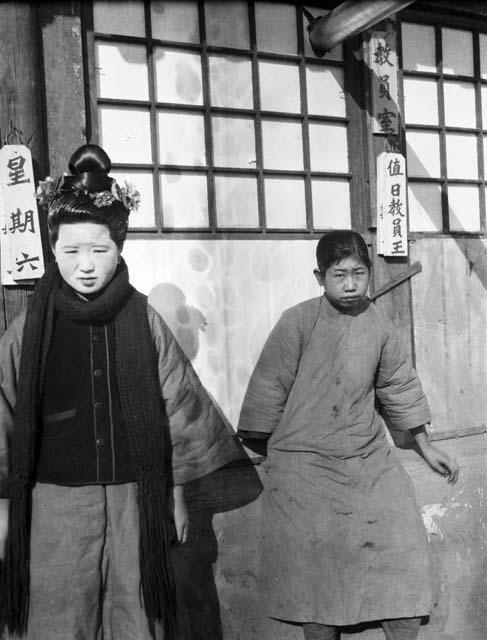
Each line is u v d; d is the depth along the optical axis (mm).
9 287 2160
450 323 3207
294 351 2418
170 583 1865
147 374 1871
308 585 2264
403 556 2311
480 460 3014
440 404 3201
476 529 2738
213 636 2260
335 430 2377
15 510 1802
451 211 3244
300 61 2812
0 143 2133
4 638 1866
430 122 3170
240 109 2686
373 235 2930
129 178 2479
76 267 1813
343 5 2553
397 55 2998
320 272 2443
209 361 2625
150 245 2502
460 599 2570
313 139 2863
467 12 3184
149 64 2492
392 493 2385
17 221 2117
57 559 1813
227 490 2516
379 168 2855
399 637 2305
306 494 2330
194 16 2588
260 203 2734
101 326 1875
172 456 1960
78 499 1829
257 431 2441
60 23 2248
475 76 3291
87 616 1840
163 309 2531
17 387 1843
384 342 2475
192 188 2598
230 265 2652
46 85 2232
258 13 2721
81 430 1847
